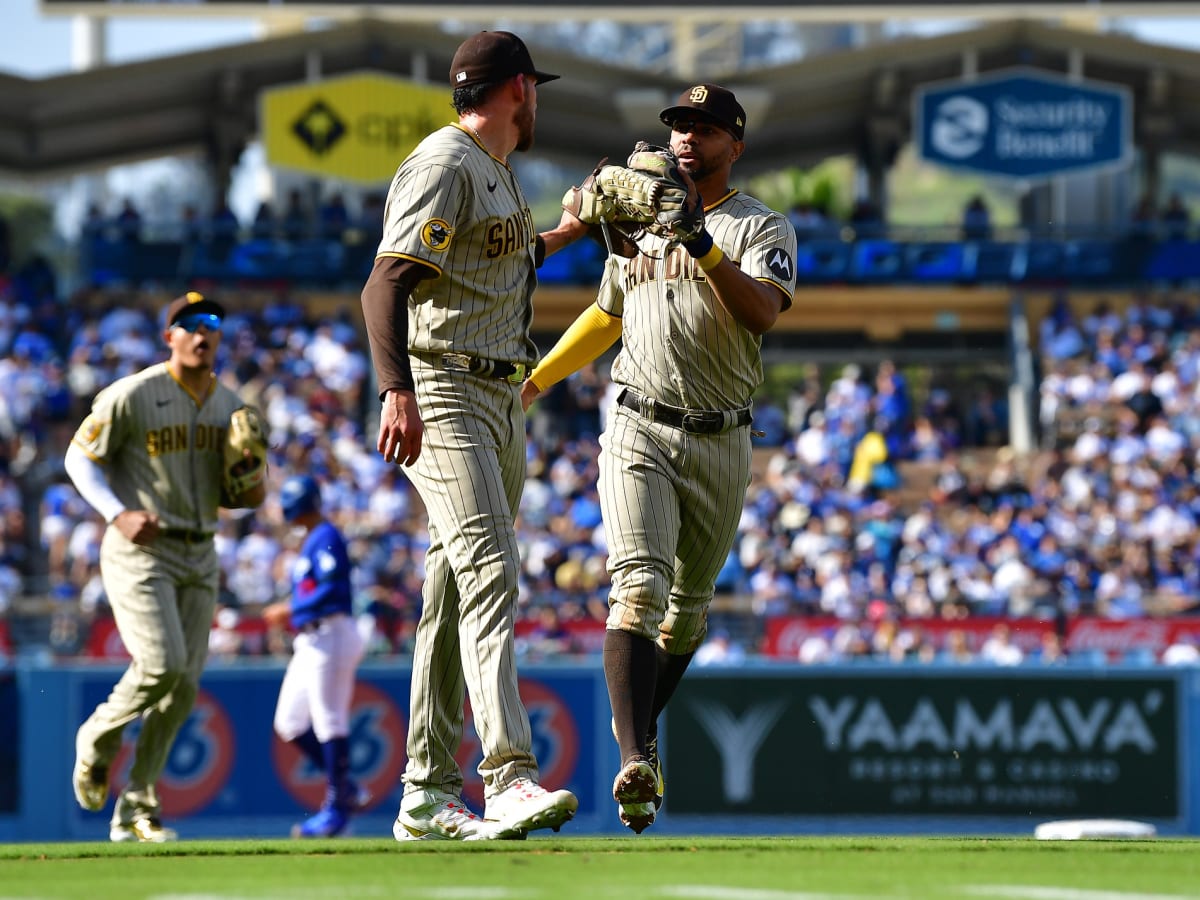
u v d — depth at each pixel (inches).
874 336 3693.4
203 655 1056.8
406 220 655.1
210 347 1024.2
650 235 725.9
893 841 725.3
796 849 630.5
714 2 3496.6
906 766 1889.8
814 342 3735.2
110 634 2223.2
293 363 3262.8
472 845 633.6
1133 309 3484.3
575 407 3255.4
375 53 3607.3
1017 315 3577.8
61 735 1806.1
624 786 679.1
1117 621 2261.3
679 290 719.1
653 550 712.4
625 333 735.1
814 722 1891.0
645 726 697.0
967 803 1891.0
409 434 637.9
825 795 1883.6
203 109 3762.3
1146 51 3666.3
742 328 717.9
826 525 2687.0
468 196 668.1
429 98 3612.2
